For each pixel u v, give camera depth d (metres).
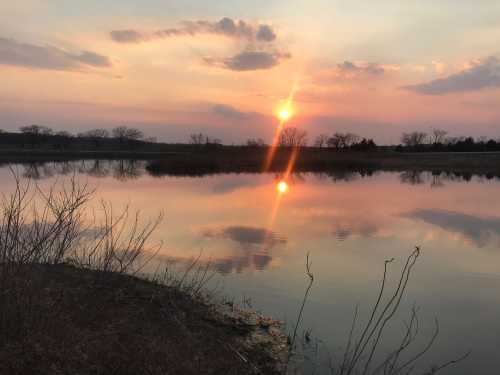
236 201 23.72
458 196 27.27
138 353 4.79
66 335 4.59
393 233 15.29
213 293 8.35
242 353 5.96
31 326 4.37
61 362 4.07
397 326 7.31
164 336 5.70
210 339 6.19
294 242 13.45
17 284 4.62
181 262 10.59
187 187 31.84
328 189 31.30
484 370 5.87
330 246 13.08
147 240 12.56
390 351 6.38
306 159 70.00
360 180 40.97
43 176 39.78
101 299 6.26
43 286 5.64
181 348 5.47
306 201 24.12
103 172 48.81
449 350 6.48
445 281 9.94
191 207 21.06
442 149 91.50
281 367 5.75
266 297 8.38
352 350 6.31
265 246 12.80
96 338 4.86
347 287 9.23
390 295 8.85
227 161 66.44
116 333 5.19
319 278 9.77
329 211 20.25
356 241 13.87
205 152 76.38
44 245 6.16
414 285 9.59
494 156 68.56
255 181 38.41
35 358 3.98
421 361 6.11
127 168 57.50
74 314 5.41
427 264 11.34
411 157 73.44
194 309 7.15
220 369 5.25
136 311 6.25
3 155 80.62
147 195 26.16
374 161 67.50
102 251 8.47
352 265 11.01
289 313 7.63
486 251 12.83
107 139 122.88
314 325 7.15
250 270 10.22
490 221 17.89
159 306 6.80
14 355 3.91
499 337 6.92
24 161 67.88
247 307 7.79
